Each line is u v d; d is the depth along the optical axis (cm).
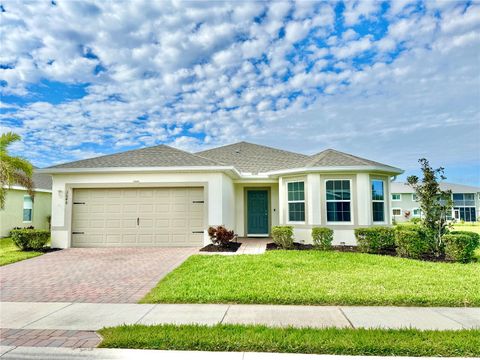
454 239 1001
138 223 1359
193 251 1212
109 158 1477
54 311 589
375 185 1395
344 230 1338
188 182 1357
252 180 1678
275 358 406
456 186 4881
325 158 1424
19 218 1980
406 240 1062
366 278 769
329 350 418
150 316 554
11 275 884
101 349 432
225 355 416
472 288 687
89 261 1060
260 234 1739
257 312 570
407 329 476
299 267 894
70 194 1377
